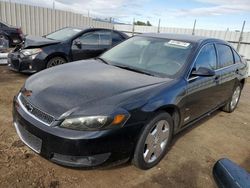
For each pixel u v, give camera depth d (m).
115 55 4.25
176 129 3.51
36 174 2.79
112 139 2.56
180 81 3.39
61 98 2.72
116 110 2.58
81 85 2.98
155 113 2.94
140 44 4.29
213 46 4.45
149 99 2.88
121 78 3.27
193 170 3.25
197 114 4.00
